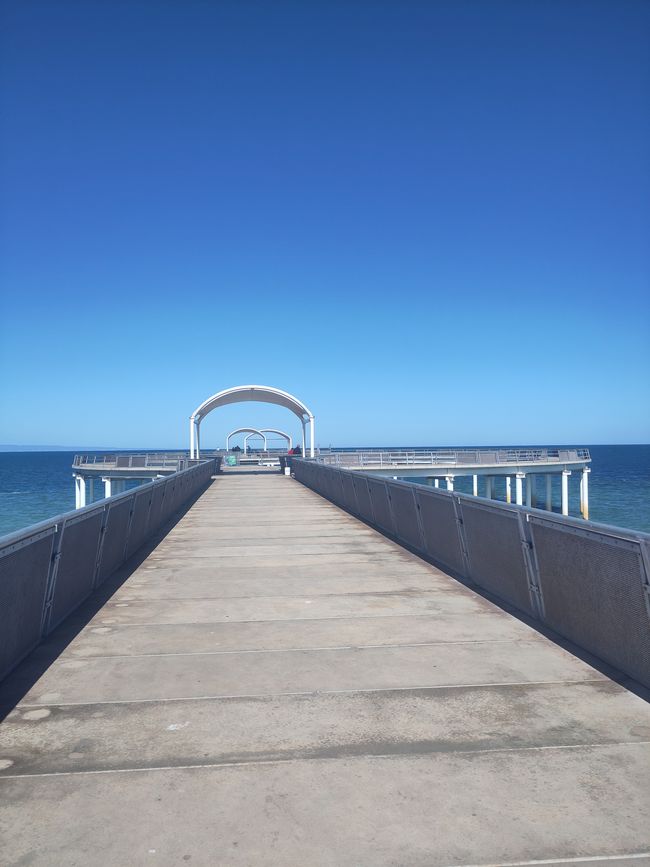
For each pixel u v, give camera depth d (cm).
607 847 294
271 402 3962
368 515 1569
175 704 462
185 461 3253
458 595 797
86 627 665
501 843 298
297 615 712
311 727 422
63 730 419
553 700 462
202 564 1027
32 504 6594
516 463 4250
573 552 574
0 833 307
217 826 312
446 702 461
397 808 326
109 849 295
